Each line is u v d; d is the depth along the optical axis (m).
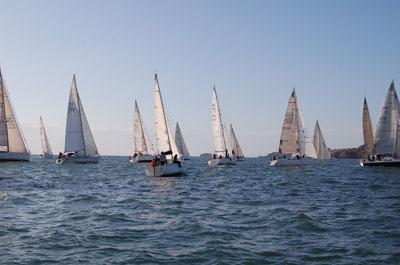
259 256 15.77
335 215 24.28
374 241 17.94
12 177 52.09
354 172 65.56
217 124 89.62
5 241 17.80
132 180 50.41
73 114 91.31
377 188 40.25
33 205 28.17
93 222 22.19
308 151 83.81
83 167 82.25
